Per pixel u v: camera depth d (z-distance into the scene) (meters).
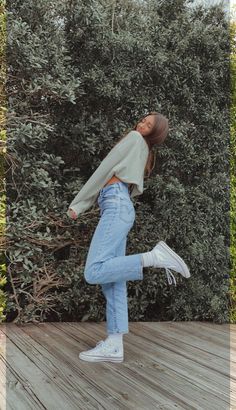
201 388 2.13
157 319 3.74
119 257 2.40
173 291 3.62
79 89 3.06
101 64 3.24
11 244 3.00
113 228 2.41
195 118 3.61
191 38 3.45
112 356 2.45
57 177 3.26
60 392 1.99
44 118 3.12
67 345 2.71
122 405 1.88
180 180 3.63
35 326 3.17
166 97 3.50
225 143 3.63
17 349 2.60
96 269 2.38
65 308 3.29
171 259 2.46
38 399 1.90
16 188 3.02
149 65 3.31
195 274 3.63
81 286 3.31
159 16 3.51
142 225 3.44
